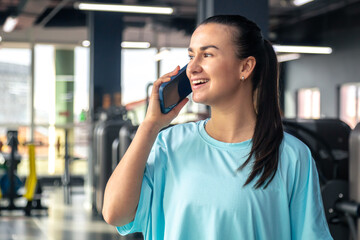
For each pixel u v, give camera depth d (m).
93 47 9.52
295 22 10.34
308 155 1.14
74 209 7.75
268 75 1.16
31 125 10.52
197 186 1.09
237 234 1.08
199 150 1.13
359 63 9.11
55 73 10.62
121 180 1.10
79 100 10.70
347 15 9.36
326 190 2.86
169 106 1.13
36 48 10.51
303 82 10.53
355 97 9.61
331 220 2.88
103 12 9.55
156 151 1.17
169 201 1.12
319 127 3.21
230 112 1.13
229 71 1.10
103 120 7.27
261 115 1.13
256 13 3.92
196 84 1.12
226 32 1.10
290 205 1.12
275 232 1.09
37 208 7.59
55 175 10.62
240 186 1.08
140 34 10.51
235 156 1.11
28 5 8.00
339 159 3.24
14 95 10.44
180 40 10.69
